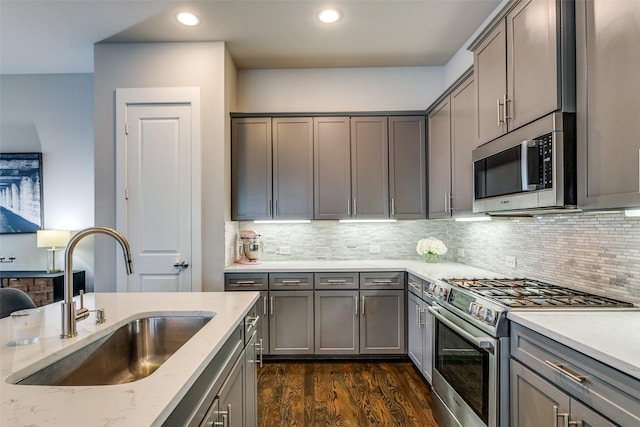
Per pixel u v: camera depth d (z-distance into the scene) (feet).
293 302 9.83
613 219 5.32
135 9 8.11
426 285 8.29
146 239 9.55
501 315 4.81
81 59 10.89
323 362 9.91
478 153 6.83
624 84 4.01
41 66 11.46
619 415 3.13
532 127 5.24
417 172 10.71
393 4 8.05
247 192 10.54
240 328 4.94
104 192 9.58
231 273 9.71
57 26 8.80
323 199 10.63
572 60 4.78
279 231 11.65
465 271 8.84
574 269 6.11
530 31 5.36
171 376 2.84
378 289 9.86
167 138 9.62
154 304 5.42
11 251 12.13
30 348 3.52
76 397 2.50
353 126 10.69
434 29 9.19
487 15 8.54
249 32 9.22
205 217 9.64
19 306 5.41
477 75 7.06
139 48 9.65
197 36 9.38
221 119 9.70
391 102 11.71
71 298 3.94
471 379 5.53
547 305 4.96
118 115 9.55
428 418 7.18
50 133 12.13
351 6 8.11
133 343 4.86
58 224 12.11
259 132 10.61
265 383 8.66
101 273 9.57
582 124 4.64
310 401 7.82
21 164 12.07
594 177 4.44
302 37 9.53
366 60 11.09
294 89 11.65
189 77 9.66
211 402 3.61
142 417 2.24
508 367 4.81
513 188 5.64
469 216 7.86
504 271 8.29
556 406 3.89
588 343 3.49
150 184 9.57
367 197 10.66
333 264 10.46
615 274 5.29
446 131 9.20
